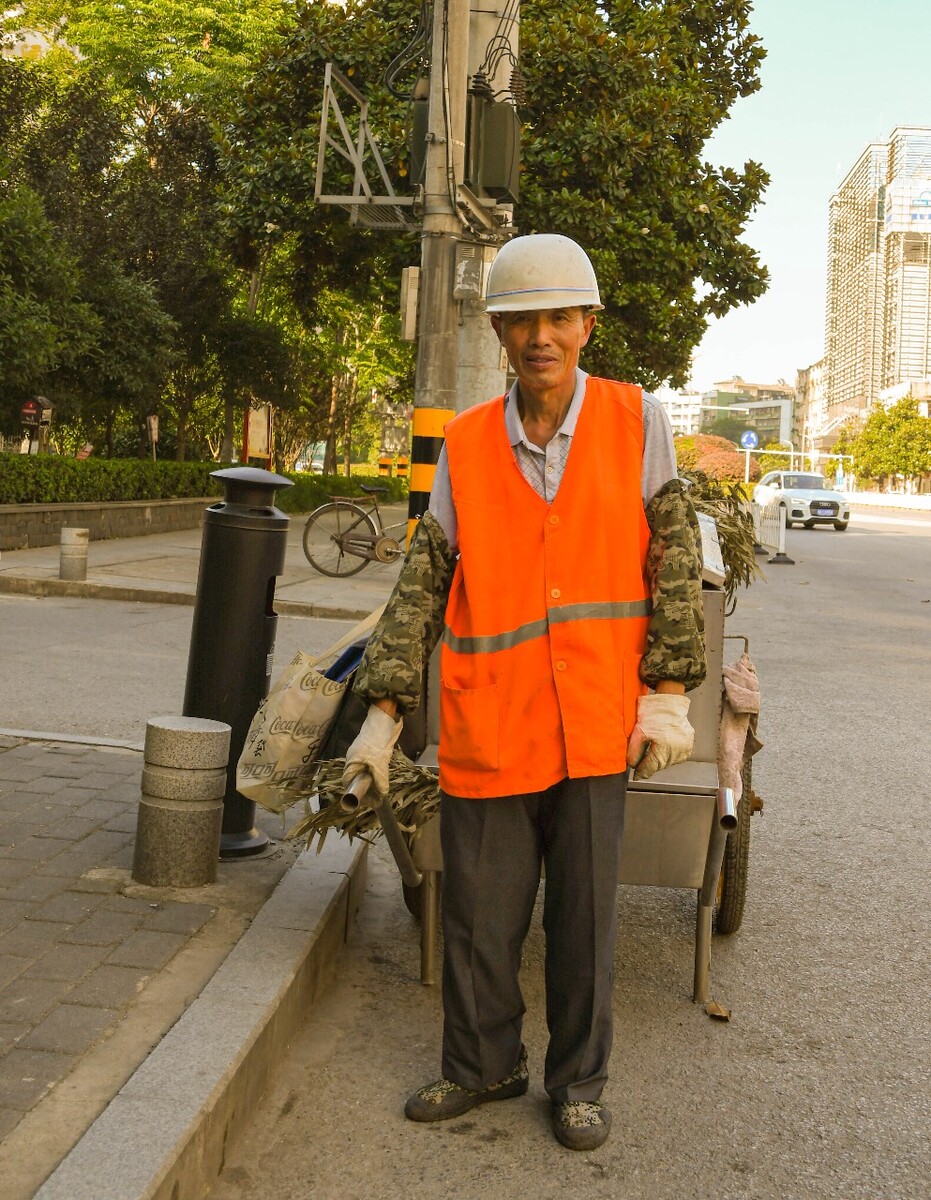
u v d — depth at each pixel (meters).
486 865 2.90
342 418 37.66
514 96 9.99
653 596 2.81
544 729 2.80
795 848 5.60
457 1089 3.05
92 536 19.30
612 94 18.80
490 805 2.87
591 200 18.80
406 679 2.80
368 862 5.16
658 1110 3.16
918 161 155.50
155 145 25.20
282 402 28.78
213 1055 2.85
